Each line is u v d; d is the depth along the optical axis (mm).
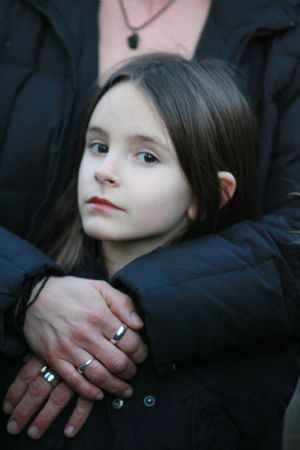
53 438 1958
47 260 1986
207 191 2111
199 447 1901
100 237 2041
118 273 1943
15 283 1893
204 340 1916
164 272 1937
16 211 2393
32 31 2477
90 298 1938
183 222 2168
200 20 2506
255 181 2328
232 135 2176
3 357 2070
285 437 2014
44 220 2328
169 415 1919
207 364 1998
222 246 2043
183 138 2043
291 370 2125
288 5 2479
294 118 2418
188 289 1917
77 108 2367
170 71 2127
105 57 2459
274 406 2049
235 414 1987
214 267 1979
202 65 2227
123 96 2061
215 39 2451
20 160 2369
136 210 2012
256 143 2391
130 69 2119
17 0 2521
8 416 2082
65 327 1920
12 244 2002
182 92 2090
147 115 2025
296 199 2326
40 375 1972
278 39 2447
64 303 1942
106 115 2061
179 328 1885
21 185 2387
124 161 2025
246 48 2455
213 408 1951
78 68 2398
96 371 1896
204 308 1911
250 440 2023
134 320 1920
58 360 1923
